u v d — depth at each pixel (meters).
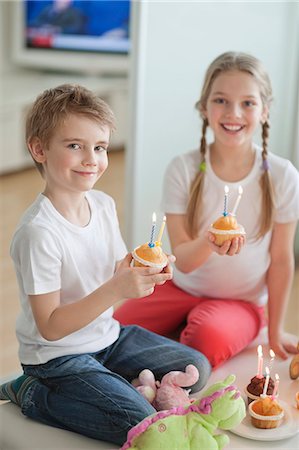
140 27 2.35
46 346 1.64
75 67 5.07
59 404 1.61
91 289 1.69
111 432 1.55
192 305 2.07
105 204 1.78
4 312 2.71
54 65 5.08
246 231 2.03
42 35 5.05
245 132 1.96
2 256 3.23
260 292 2.10
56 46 5.05
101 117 1.61
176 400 1.65
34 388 1.64
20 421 1.64
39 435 1.59
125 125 5.29
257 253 2.03
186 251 1.92
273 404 1.61
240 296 2.07
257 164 2.02
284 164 2.03
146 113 2.45
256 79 1.95
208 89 1.99
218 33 2.60
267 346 2.03
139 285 1.53
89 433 1.58
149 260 1.56
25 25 5.05
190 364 1.74
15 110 4.54
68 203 1.67
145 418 1.51
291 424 1.61
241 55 1.97
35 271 1.57
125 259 1.62
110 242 1.75
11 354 2.40
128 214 2.52
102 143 1.63
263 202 2.00
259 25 2.72
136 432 1.45
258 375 1.72
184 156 2.07
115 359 1.77
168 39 2.45
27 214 1.63
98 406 1.57
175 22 2.46
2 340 2.49
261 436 1.56
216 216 2.03
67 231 1.64
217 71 1.97
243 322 1.97
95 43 4.98
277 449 1.54
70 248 1.64
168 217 2.06
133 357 1.76
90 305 1.54
